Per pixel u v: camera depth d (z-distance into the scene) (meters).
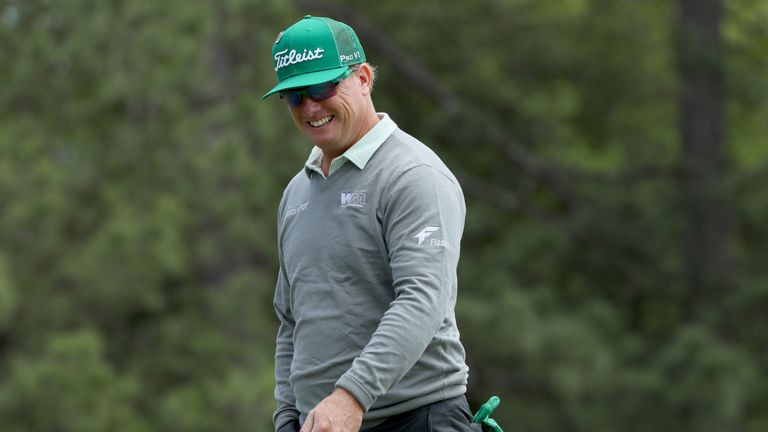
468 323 48.09
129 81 36.81
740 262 52.91
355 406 10.87
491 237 56.78
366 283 11.65
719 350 47.28
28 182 35.38
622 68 59.69
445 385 11.83
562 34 59.00
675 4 56.31
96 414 34.16
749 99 57.16
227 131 39.53
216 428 35.81
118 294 36.47
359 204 11.64
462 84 57.31
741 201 52.62
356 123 11.82
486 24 57.91
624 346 49.91
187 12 37.78
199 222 38.62
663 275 52.91
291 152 42.91
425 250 11.27
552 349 47.34
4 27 37.34
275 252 41.47
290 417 12.55
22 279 35.72
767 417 48.75
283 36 11.80
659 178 55.72
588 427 48.12
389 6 55.88
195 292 40.00
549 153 59.44
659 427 47.28
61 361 34.22
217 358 38.50
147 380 38.03
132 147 37.81
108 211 37.03
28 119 37.66
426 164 11.64
